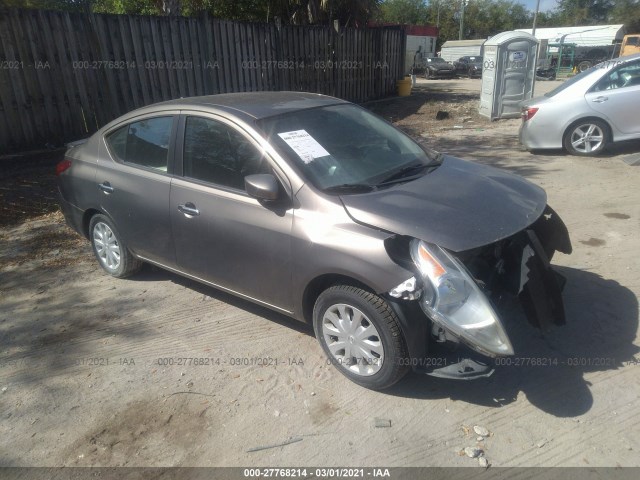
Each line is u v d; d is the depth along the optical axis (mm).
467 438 2844
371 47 16938
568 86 8492
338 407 3123
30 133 8516
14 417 3170
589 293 4180
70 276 4988
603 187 6832
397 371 3025
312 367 3494
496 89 12898
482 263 3332
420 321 2910
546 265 3273
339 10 16469
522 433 2855
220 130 3730
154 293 4590
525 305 3254
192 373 3492
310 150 3525
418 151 4156
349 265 3004
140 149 4293
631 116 8133
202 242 3822
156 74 10070
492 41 12906
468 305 2803
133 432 3004
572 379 3236
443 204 3205
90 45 8969
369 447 2818
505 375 3311
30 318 4273
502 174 3953
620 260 4723
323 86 14984
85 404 3250
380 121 4375
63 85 8750
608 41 36906
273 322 4047
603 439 2783
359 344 3172
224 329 3986
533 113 8570
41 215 6660
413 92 21844
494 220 3107
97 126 9359
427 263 2842
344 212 3129
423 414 3031
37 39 8320
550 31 40875
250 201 3490
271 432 2957
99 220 4758
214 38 11086
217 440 2918
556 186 6992
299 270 3277
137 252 4480
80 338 3955
